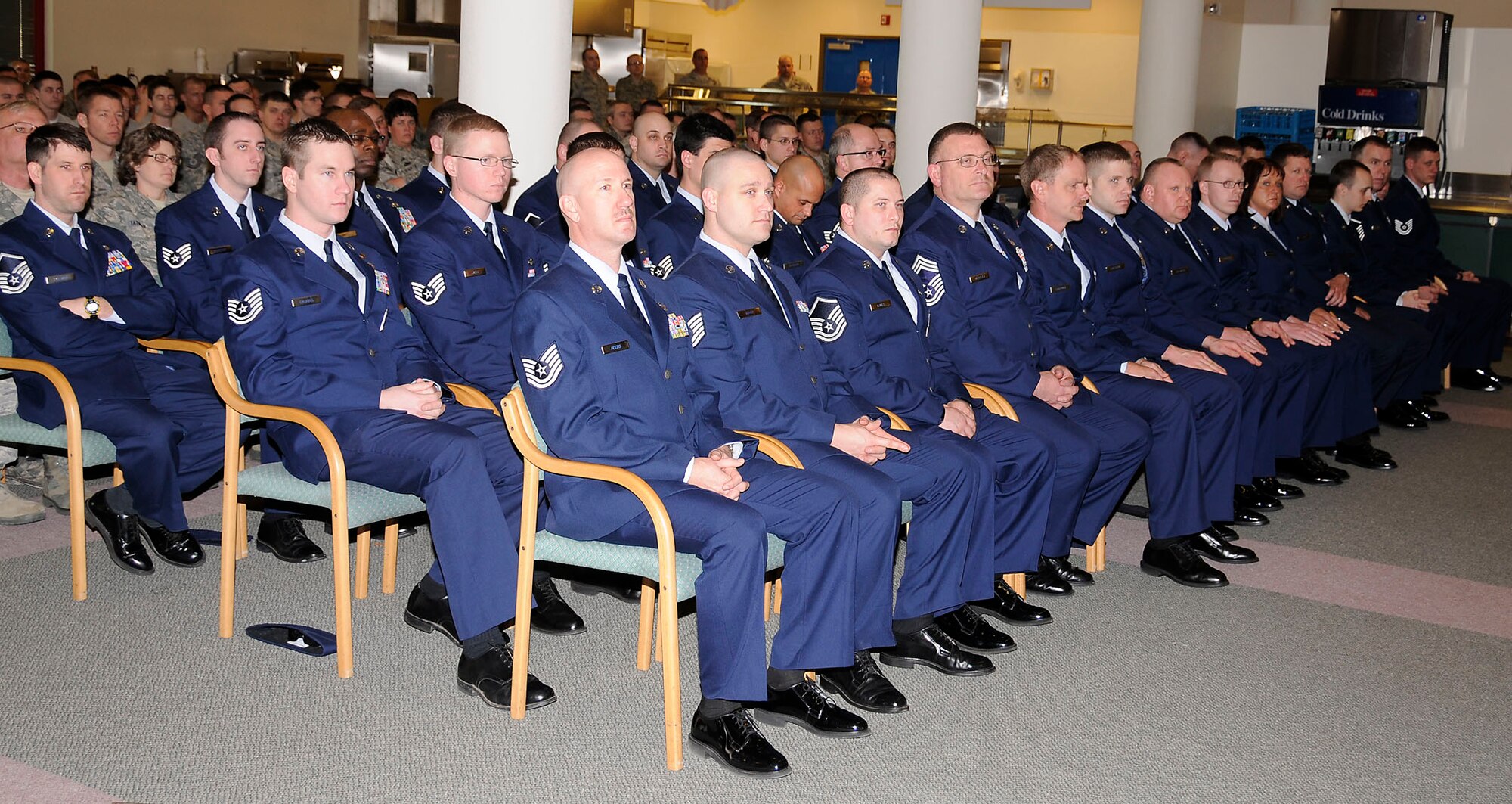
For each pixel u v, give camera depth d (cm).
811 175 427
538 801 243
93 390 335
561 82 480
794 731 279
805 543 274
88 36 1103
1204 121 870
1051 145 409
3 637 301
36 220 356
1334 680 318
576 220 274
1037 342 388
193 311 381
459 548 283
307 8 1173
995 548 346
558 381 263
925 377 349
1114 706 297
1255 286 529
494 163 354
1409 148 695
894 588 372
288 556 363
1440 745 285
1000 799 252
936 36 652
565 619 324
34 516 385
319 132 311
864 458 306
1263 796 258
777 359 310
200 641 306
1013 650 327
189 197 388
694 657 312
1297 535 441
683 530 261
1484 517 470
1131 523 449
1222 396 407
